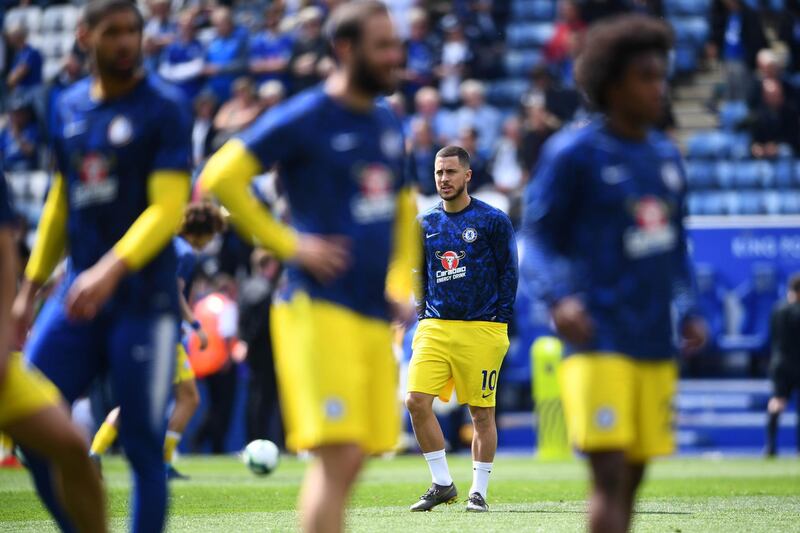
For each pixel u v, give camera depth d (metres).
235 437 62.28
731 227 64.62
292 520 28.27
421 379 31.23
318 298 16.39
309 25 76.44
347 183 16.69
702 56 85.44
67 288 18.78
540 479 43.91
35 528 26.77
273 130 16.41
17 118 80.50
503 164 71.75
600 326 16.81
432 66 79.88
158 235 17.55
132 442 18.31
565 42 78.38
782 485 40.28
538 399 60.38
